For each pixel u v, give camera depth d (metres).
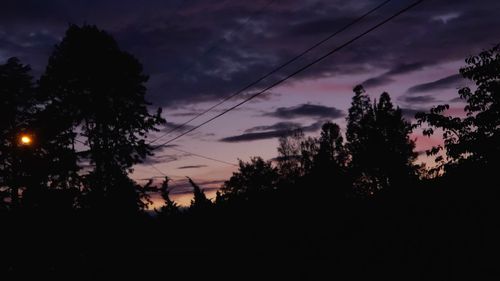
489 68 11.80
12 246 14.45
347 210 16.11
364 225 14.82
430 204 12.93
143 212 23.88
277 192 18.98
